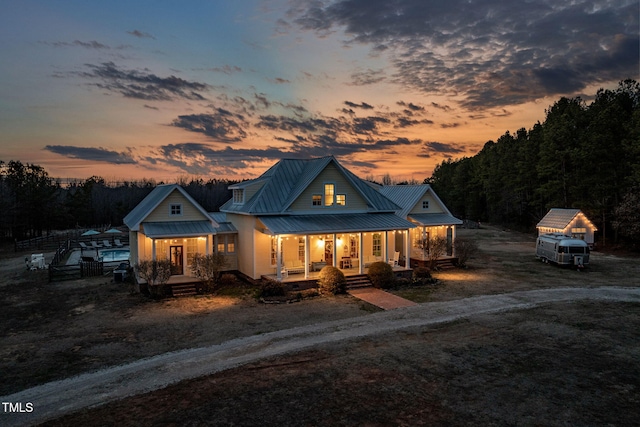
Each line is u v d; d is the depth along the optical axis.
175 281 23.03
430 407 9.68
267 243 24.94
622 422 9.06
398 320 17.14
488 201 78.25
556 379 11.22
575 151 46.34
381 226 25.81
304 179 26.89
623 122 45.94
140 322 17.41
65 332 16.16
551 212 45.25
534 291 22.61
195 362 12.76
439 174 113.62
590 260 34.44
